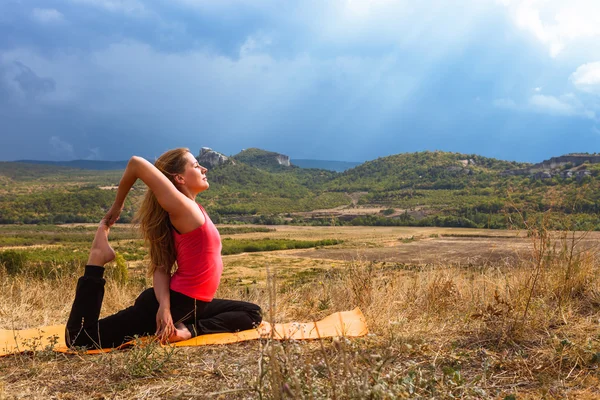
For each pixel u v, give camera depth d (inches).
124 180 107.3
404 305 141.0
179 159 114.3
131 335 108.4
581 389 72.7
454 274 161.2
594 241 140.6
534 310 112.5
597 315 112.3
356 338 105.7
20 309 163.3
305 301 161.3
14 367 93.4
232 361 89.1
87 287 105.3
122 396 74.5
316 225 5531.5
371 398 52.4
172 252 113.1
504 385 75.9
